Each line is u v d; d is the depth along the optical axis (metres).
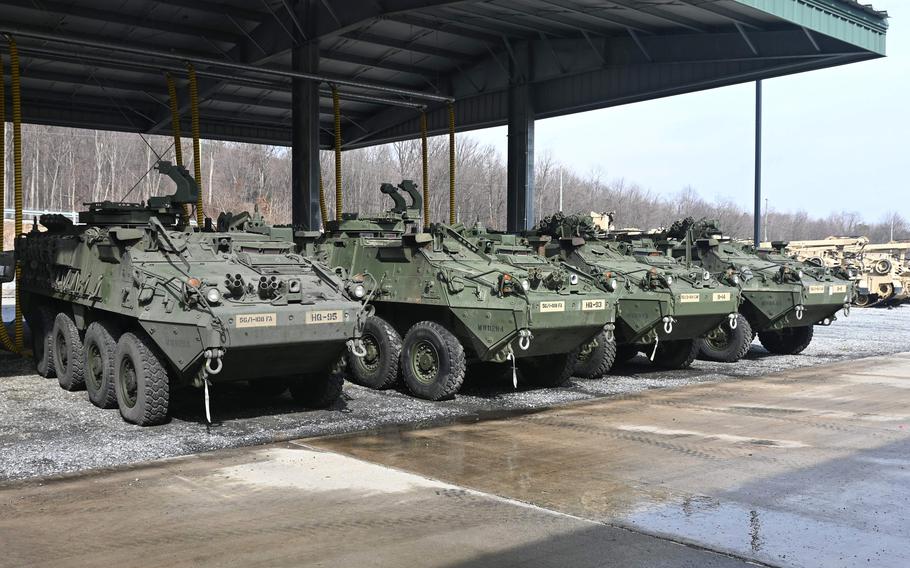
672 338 13.93
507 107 24.97
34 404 10.00
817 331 21.08
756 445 8.32
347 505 6.19
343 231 13.02
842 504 6.39
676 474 7.19
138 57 21.14
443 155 54.94
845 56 18.83
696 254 16.70
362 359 11.71
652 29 21.00
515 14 20.45
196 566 5.00
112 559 5.09
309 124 19.70
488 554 5.26
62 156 57.97
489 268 11.44
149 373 8.64
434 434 8.66
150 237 9.31
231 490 6.52
